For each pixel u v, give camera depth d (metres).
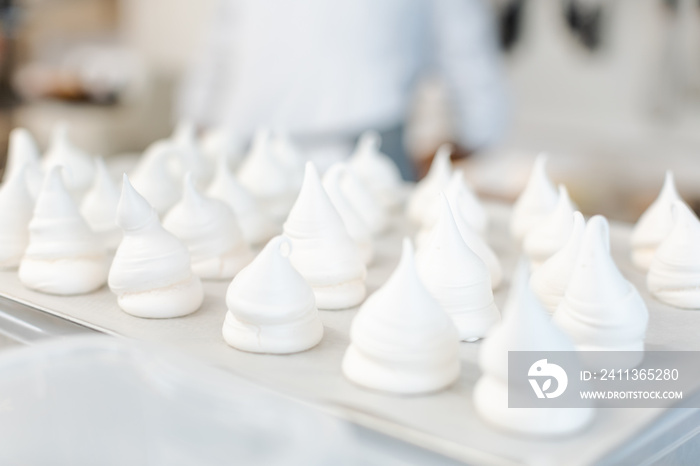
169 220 1.01
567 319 0.75
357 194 1.21
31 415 0.53
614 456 0.59
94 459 0.52
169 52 3.53
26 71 3.37
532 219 1.14
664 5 2.44
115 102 3.22
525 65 2.76
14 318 0.91
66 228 0.96
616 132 2.61
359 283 0.93
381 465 0.61
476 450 0.58
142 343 0.56
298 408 0.49
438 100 2.82
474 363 0.75
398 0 2.04
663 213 1.04
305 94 2.11
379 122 2.10
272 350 0.77
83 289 0.95
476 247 0.96
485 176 2.80
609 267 0.75
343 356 0.78
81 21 3.55
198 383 0.51
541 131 2.77
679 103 2.47
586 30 2.60
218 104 2.28
